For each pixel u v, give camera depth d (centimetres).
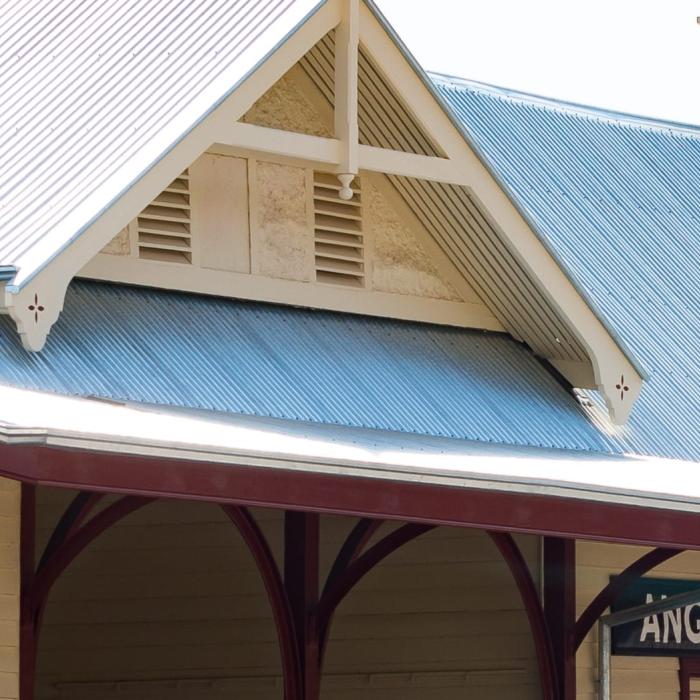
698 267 2780
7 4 2284
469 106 2838
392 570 2252
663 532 1814
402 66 1980
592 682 2216
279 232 2073
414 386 2055
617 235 2750
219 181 2030
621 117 3052
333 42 1970
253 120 2041
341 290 2120
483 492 1672
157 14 2066
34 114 1992
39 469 1394
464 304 2223
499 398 2130
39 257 1722
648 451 2244
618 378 2152
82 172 1831
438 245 2192
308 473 1547
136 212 1778
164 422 1596
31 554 1658
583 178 2842
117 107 1916
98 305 1895
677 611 2273
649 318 2609
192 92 1867
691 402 2447
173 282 1977
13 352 1720
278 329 2031
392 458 1641
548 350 2231
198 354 1895
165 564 2316
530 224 2089
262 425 1722
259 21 1934
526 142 2839
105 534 2327
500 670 2194
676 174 2984
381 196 2164
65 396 1661
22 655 1641
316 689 1911
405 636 2239
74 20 2159
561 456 2023
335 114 1961
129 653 2319
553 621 2153
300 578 1920
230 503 1502
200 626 2300
